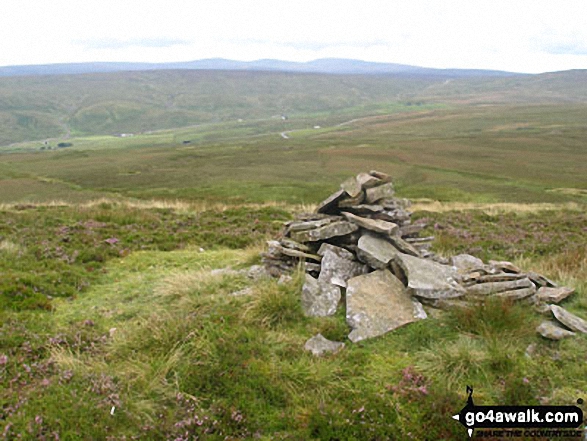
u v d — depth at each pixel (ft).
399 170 298.56
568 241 61.57
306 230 36.37
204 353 23.66
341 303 30.63
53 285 35.29
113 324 29.01
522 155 396.37
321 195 180.45
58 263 40.93
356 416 19.83
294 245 35.83
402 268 31.81
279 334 26.17
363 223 34.94
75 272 38.93
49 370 22.48
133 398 20.57
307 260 35.17
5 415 18.79
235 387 21.30
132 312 30.78
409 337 26.43
